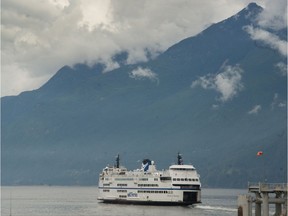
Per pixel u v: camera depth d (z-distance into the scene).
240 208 148.75
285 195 147.25
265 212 146.25
